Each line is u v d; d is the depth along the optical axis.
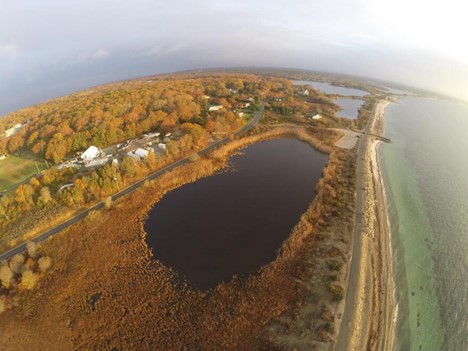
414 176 104.50
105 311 51.91
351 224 72.00
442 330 48.84
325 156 117.75
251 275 58.50
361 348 44.50
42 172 100.94
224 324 48.41
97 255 65.19
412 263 63.38
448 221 78.06
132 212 80.31
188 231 73.06
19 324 50.41
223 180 98.94
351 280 56.09
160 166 103.62
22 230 72.94
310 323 47.72
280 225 74.81
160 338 46.66
